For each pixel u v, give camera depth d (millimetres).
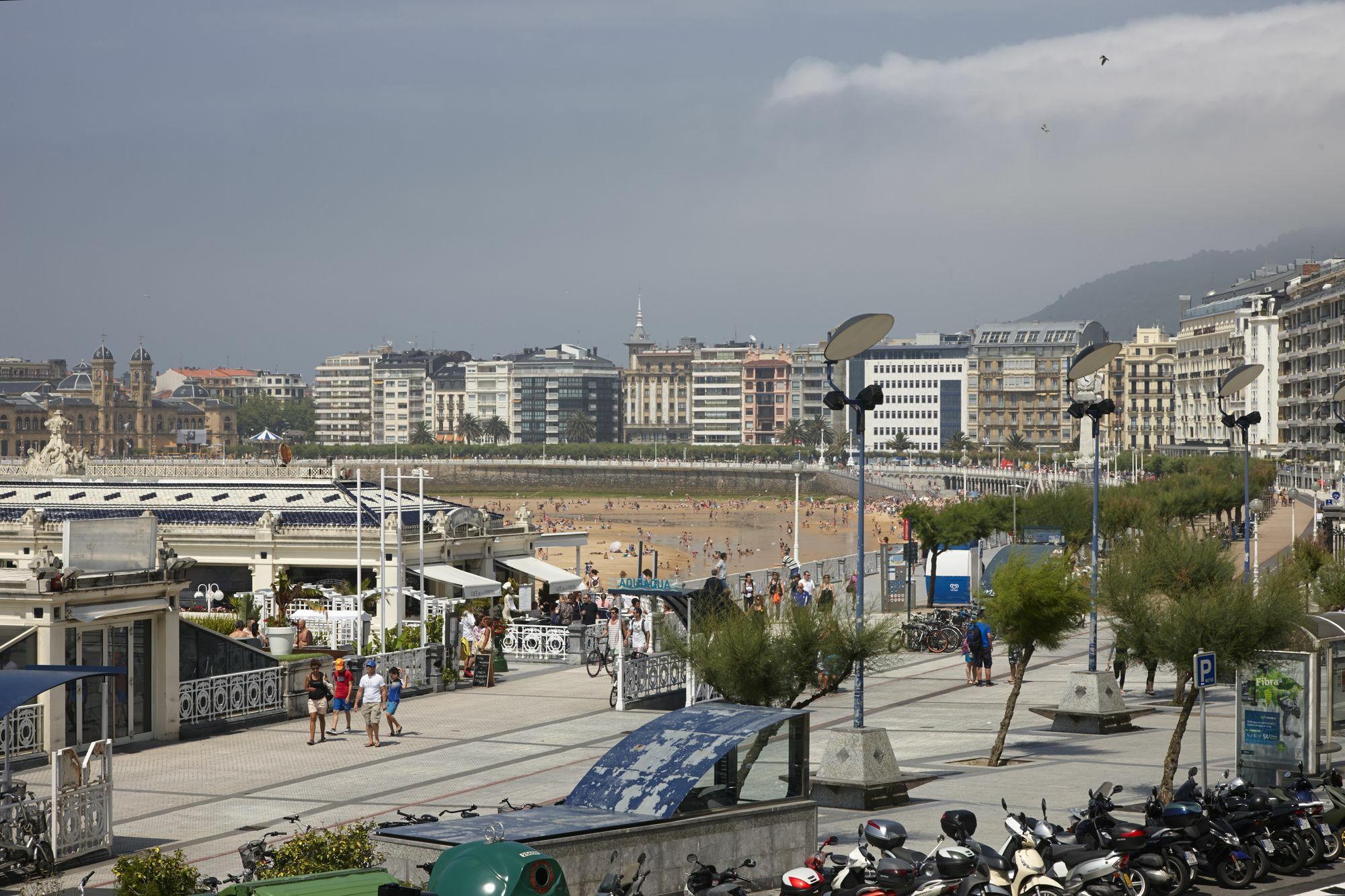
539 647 56625
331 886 15742
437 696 48250
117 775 34906
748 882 19969
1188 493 113750
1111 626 30547
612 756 21375
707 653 30469
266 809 30906
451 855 16391
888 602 72750
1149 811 22234
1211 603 27438
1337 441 193250
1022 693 46594
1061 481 198625
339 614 57406
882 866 19250
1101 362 40094
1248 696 27938
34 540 66438
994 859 19344
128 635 38875
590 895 18859
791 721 21781
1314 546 49406
